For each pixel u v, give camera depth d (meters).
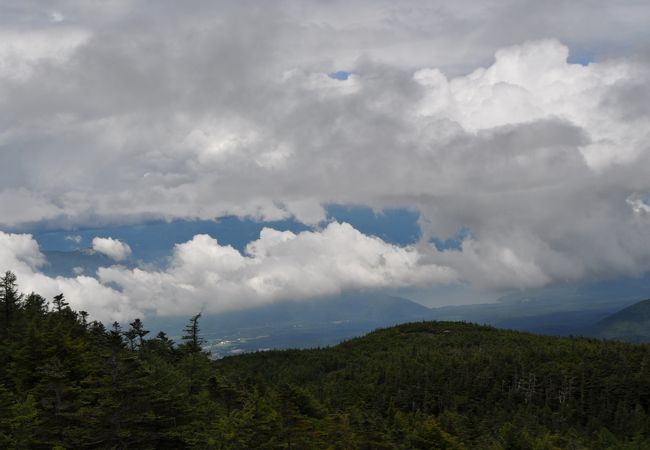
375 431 77.69
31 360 68.31
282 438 62.41
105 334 90.19
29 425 47.84
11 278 97.94
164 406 57.56
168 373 71.62
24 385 66.06
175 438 55.62
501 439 102.81
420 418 123.31
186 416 59.28
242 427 55.41
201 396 67.38
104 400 49.25
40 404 56.91
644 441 110.88
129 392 50.09
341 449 66.56
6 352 74.44
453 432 101.50
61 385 55.09
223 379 74.06
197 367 90.94
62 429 50.12
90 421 48.66
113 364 52.81
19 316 94.50
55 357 58.59
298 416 66.50
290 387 79.69
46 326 81.12
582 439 112.69
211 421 60.19
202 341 103.88
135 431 50.53
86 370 67.12
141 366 52.91
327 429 68.00
